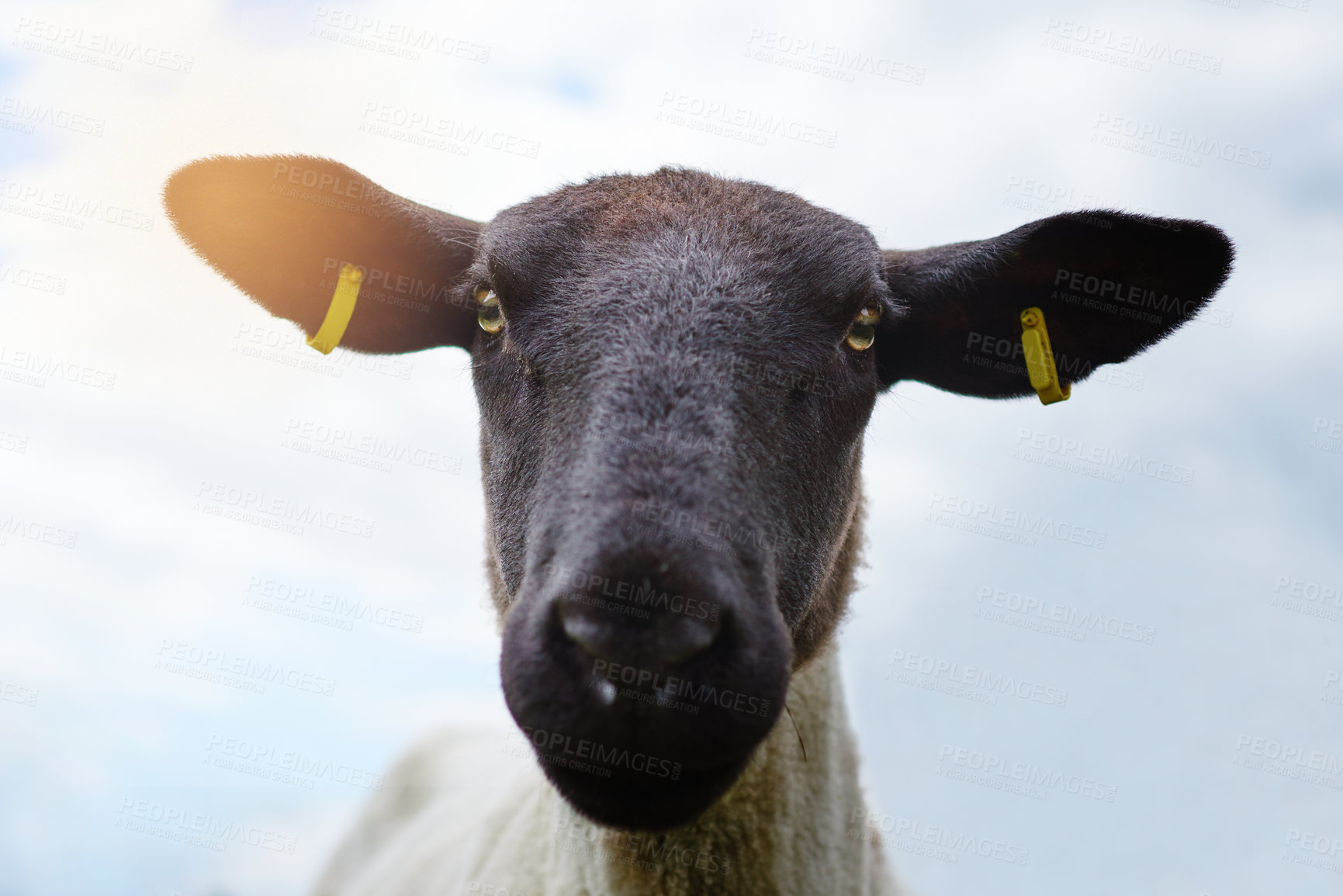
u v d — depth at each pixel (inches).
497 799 30.2
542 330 23.7
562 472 22.2
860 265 24.5
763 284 23.6
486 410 25.3
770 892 24.7
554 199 25.0
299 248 28.1
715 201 24.6
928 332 27.9
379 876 34.5
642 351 22.6
